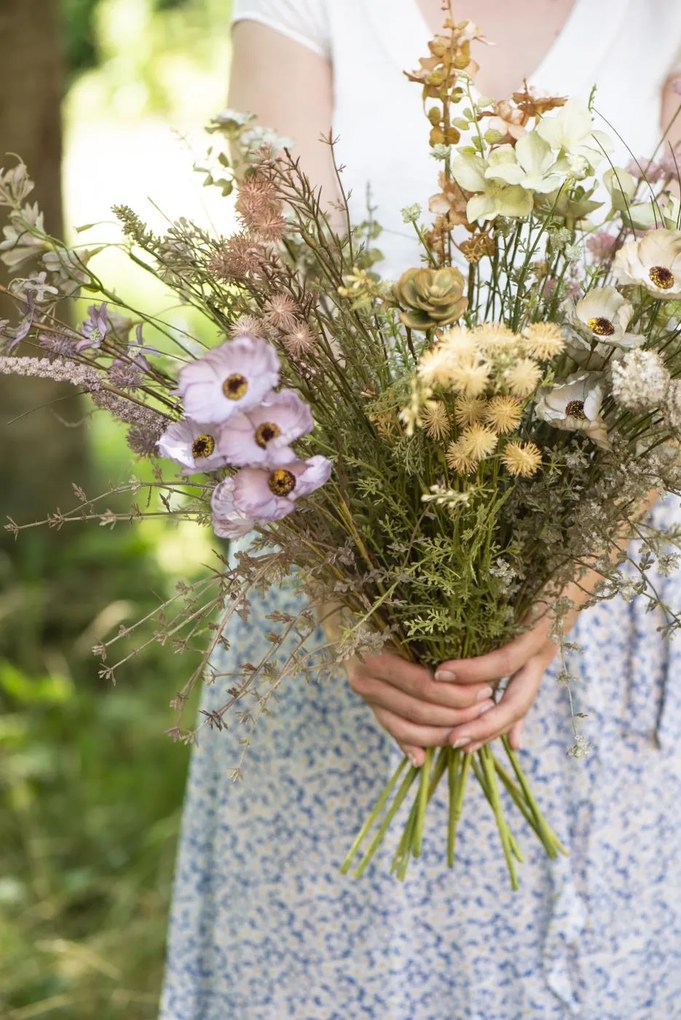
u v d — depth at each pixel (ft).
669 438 5.07
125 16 29.63
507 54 6.05
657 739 6.23
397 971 6.36
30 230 5.25
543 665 5.77
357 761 6.28
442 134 5.23
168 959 6.79
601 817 6.23
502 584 5.31
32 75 10.96
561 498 5.22
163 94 29.43
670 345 5.24
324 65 6.16
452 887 6.31
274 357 4.75
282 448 4.81
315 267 5.44
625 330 5.02
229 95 6.26
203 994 6.75
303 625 5.39
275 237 5.14
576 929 6.27
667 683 6.20
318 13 6.09
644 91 6.03
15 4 10.77
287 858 6.41
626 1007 6.41
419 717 5.67
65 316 9.30
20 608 10.91
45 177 11.21
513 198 5.09
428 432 5.04
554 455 5.13
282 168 5.55
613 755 6.22
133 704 10.12
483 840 6.25
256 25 6.15
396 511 5.23
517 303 5.32
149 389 5.22
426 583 5.35
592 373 5.05
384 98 6.06
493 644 5.59
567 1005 6.33
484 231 5.24
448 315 4.93
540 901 6.30
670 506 6.09
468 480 5.16
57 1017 7.84
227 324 5.33
